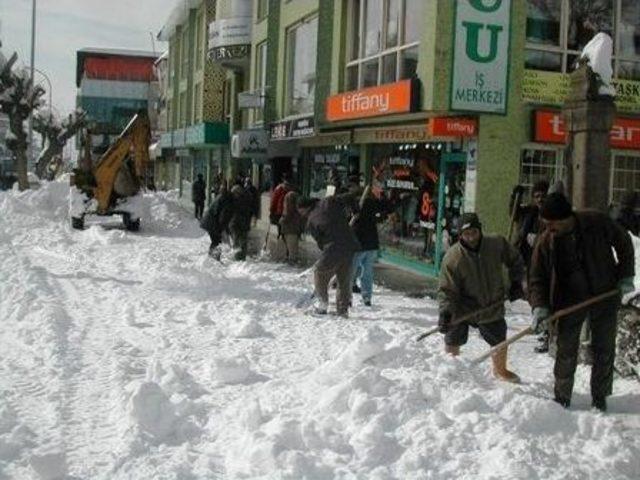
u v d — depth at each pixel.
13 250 13.85
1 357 7.32
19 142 32.38
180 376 6.38
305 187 21.56
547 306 5.98
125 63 78.12
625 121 13.39
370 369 5.57
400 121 15.26
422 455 4.67
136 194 22.98
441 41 12.80
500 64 12.91
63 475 4.46
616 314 5.96
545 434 5.16
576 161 7.81
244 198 15.91
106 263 14.68
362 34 16.97
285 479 4.38
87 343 7.93
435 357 6.47
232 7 26.77
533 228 9.38
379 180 16.84
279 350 7.88
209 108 35.31
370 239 10.81
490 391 5.55
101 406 5.86
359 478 4.43
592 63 7.70
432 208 14.53
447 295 6.79
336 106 16.52
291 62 22.03
